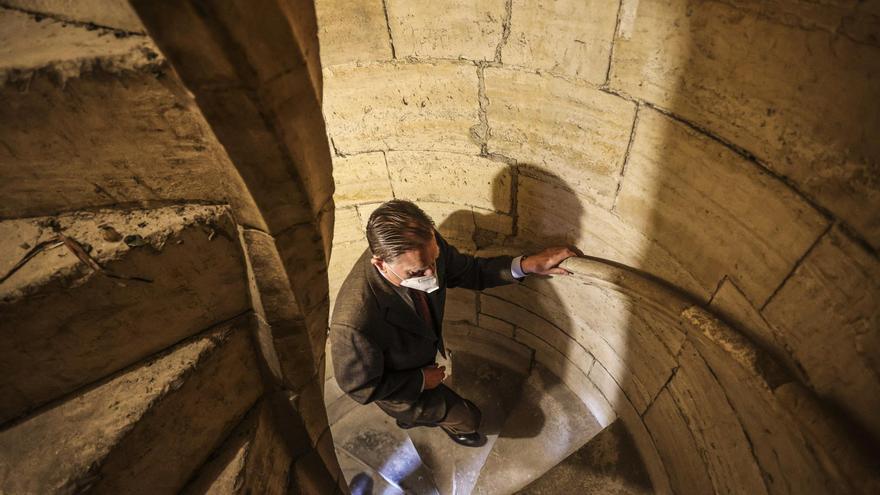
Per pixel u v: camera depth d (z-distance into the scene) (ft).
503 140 6.30
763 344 4.32
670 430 7.18
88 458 3.45
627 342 7.44
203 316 4.59
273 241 4.23
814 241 3.49
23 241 3.51
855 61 2.79
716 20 3.53
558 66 5.02
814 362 3.75
